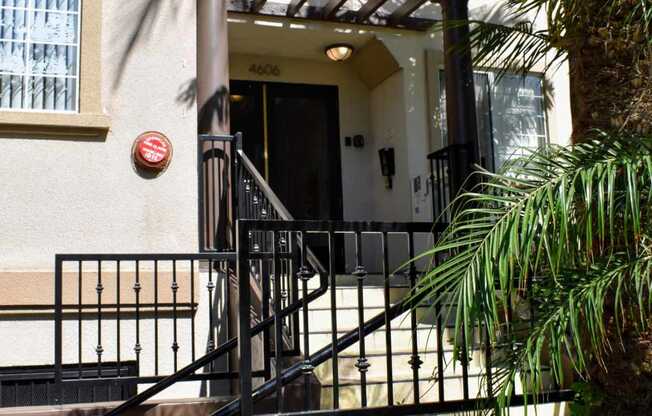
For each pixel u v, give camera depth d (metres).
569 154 3.11
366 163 8.40
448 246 2.95
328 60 8.33
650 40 3.55
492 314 2.79
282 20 7.32
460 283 2.84
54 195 5.21
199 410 4.59
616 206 3.12
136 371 4.70
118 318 4.55
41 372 5.06
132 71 5.50
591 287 3.02
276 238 3.25
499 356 3.32
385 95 8.18
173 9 5.66
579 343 2.94
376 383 4.66
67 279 5.12
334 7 7.17
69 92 5.43
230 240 5.50
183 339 5.30
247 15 7.20
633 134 3.39
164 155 5.42
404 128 7.79
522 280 3.10
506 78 8.10
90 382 4.44
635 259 3.10
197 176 5.50
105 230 5.28
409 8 7.31
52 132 5.25
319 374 4.84
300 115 8.30
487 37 4.97
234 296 5.25
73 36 5.50
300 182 8.22
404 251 7.70
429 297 3.13
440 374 3.40
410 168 7.71
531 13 7.88
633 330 3.42
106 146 5.36
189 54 5.64
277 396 3.21
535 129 8.16
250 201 5.27
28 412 4.30
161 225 5.39
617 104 3.63
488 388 3.18
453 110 6.87
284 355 4.49
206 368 5.30
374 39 7.72
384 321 3.42
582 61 3.79
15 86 5.35
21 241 5.11
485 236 2.92
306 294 3.33
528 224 2.82
